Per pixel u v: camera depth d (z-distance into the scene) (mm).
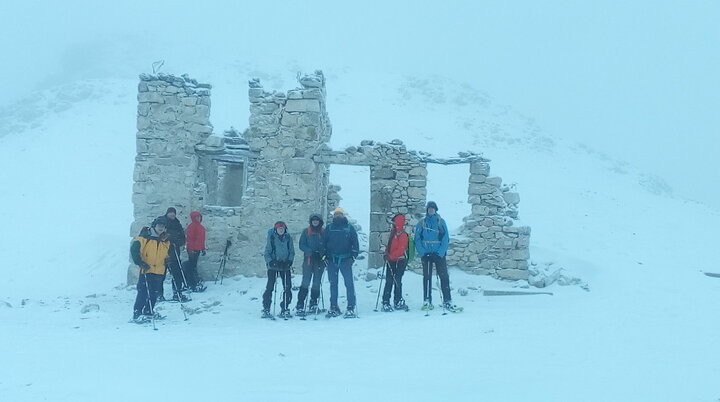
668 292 14914
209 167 19500
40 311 12781
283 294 12133
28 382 6805
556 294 14352
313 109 15750
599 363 8141
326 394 6570
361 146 15953
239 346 8961
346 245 12133
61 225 26453
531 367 7848
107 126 44781
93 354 8258
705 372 7730
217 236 15750
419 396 6516
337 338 9688
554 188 36375
